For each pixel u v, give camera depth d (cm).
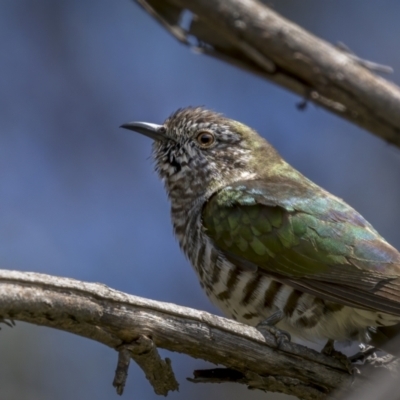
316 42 1277
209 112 1502
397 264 1262
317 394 1154
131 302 1006
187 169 1469
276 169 1462
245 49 1276
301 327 1284
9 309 936
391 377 952
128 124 1535
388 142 1319
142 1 1330
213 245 1351
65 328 981
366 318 1248
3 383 1770
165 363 1037
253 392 1825
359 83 1283
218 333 1076
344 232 1294
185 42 1336
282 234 1306
